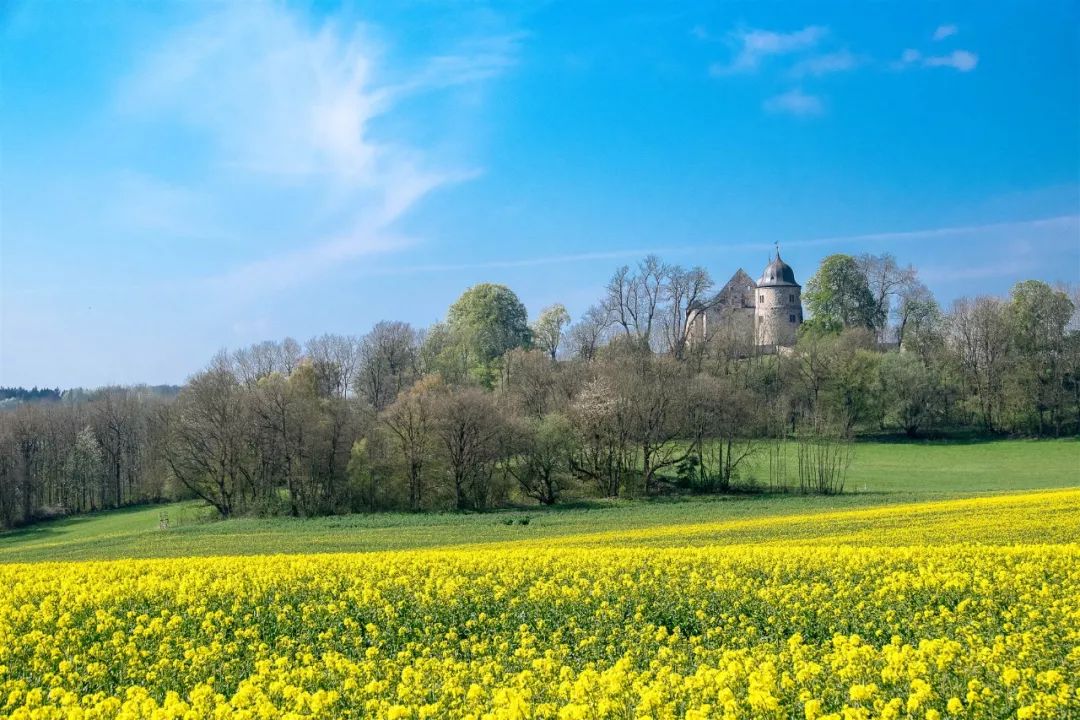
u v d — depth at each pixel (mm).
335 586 23375
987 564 23594
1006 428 101438
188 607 21766
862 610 19094
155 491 95750
